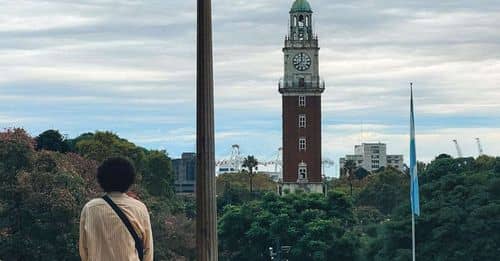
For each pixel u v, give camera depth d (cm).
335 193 14850
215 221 2064
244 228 14150
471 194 12144
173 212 13762
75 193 7400
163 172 15512
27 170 7344
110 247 1359
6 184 7125
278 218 13838
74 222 7125
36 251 6950
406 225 12156
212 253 2052
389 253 12381
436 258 11956
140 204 1399
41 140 14088
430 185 12706
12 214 7031
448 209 11906
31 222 7050
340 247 13375
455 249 11869
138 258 1376
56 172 7456
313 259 13388
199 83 2097
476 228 11706
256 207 14388
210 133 2091
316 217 14112
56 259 7056
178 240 9988
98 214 1367
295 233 13750
